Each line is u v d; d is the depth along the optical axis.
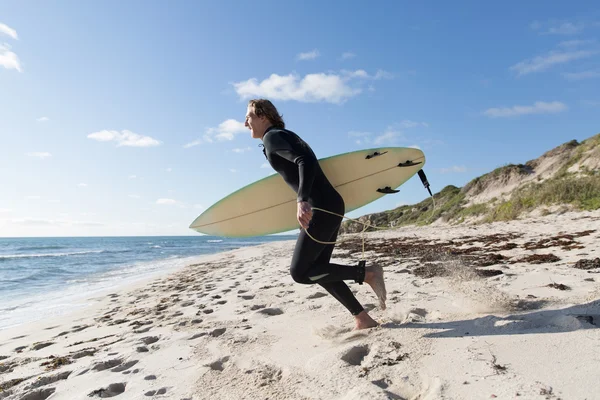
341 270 2.77
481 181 30.73
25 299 7.93
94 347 3.51
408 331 2.58
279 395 1.97
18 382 2.75
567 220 15.03
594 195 17.88
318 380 2.06
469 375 1.85
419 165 3.67
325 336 2.81
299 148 2.59
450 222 27.33
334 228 2.74
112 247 42.03
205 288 6.96
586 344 1.99
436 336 2.43
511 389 1.65
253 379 2.22
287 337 2.94
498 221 20.47
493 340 2.23
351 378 2.02
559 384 1.64
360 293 4.20
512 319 2.54
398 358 2.19
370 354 2.30
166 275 11.12
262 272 8.55
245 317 3.85
